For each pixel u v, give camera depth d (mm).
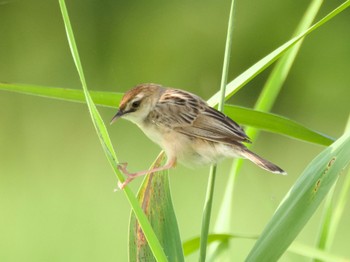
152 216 5715
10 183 17359
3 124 20672
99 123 5031
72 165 18234
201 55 24641
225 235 6312
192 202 15180
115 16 24844
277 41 24578
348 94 22672
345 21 23281
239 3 24797
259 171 15734
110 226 14609
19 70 24172
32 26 24516
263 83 23125
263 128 6375
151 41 24766
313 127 22375
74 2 24656
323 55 23234
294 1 24406
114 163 4820
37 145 19547
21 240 14320
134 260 5543
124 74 24438
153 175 5770
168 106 6738
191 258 11805
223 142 6375
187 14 24891
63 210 15406
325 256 5809
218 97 6816
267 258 5242
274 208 7422
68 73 24234
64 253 13742
